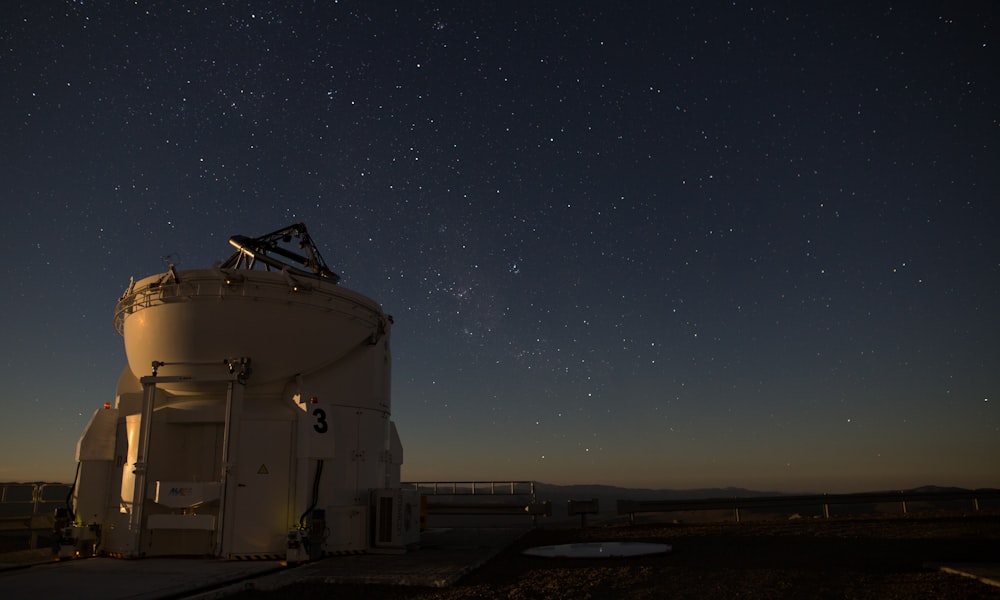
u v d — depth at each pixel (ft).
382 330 55.47
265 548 43.68
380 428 53.57
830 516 70.38
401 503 48.16
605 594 30.22
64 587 32.68
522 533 63.62
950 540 46.09
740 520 69.00
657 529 62.95
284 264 55.42
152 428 46.21
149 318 49.37
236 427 44.75
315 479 45.73
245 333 48.14
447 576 34.78
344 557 44.50
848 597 28.07
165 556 44.34
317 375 50.72
